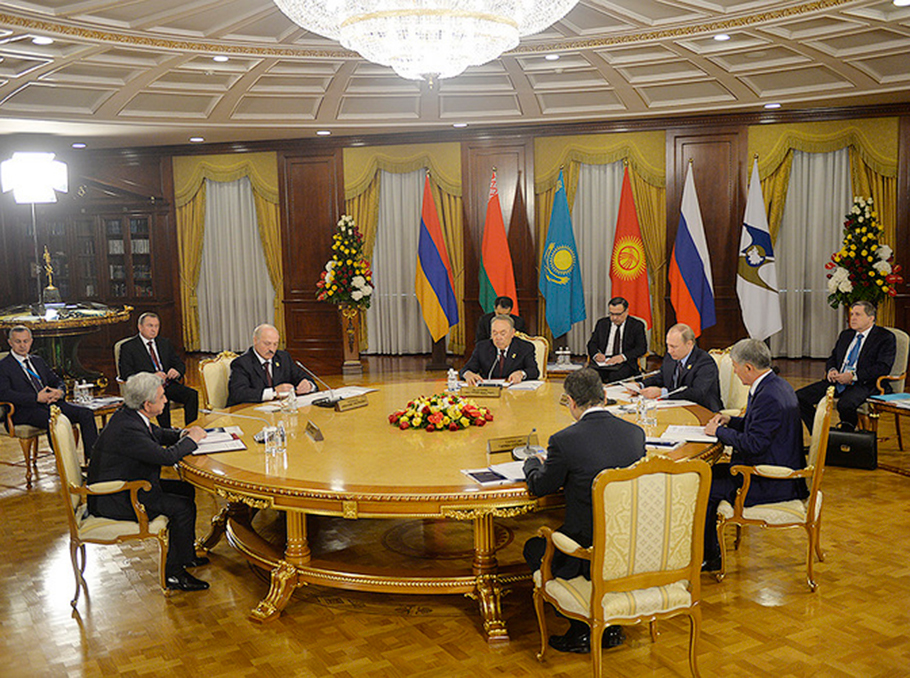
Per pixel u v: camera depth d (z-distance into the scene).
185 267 11.91
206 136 10.53
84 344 12.11
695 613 2.95
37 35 6.16
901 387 6.03
